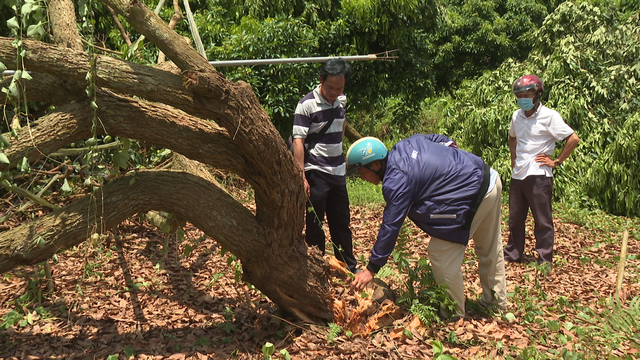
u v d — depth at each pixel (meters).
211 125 3.45
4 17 6.46
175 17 5.75
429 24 12.32
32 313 4.09
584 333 3.75
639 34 10.22
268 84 10.02
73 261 5.35
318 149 4.42
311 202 4.48
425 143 3.85
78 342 3.65
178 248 5.90
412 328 3.72
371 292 3.90
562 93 9.49
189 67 3.04
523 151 5.78
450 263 3.88
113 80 2.97
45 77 3.12
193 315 4.20
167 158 6.18
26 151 2.97
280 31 10.14
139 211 3.40
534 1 23.58
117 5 2.95
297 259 3.67
